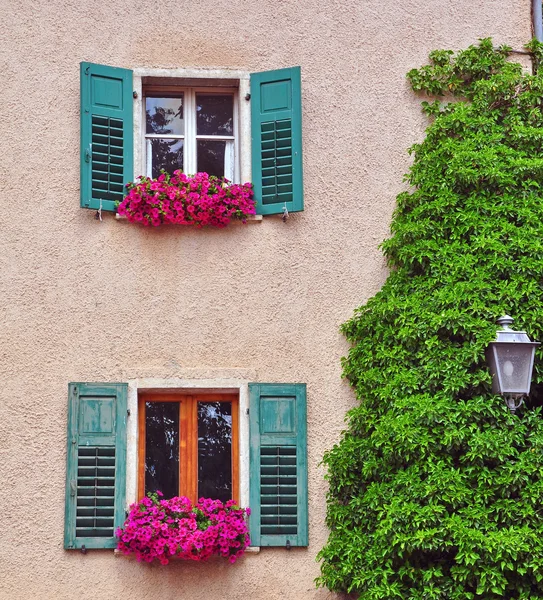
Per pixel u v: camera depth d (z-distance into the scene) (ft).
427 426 33.73
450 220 36.37
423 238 36.32
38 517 34.50
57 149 37.06
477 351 34.01
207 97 39.17
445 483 32.94
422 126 38.58
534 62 39.68
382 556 33.22
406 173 38.09
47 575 34.17
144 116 38.86
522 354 33.71
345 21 39.14
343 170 37.96
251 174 37.81
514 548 31.91
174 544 34.04
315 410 36.09
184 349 36.09
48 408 35.24
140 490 35.76
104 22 38.27
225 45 38.63
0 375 35.27
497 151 37.09
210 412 36.52
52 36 37.88
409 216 36.83
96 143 37.11
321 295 36.86
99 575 34.30
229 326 36.37
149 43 38.34
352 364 36.06
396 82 38.86
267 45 38.75
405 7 39.50
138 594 34.30
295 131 37.86
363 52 38.96
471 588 32.94
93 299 36.11
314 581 34.35
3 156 36.76
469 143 37.27
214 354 36.14
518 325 34.63
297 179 37.47
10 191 36.55
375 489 33.94
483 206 36.29
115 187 37.01
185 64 38.34
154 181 36.96
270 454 35.58
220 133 38.93
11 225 36.32
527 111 38.37
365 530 34.30
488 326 34.42
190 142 38.70
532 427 34.01
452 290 35.14
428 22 39.50
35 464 34.86
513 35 39.91
